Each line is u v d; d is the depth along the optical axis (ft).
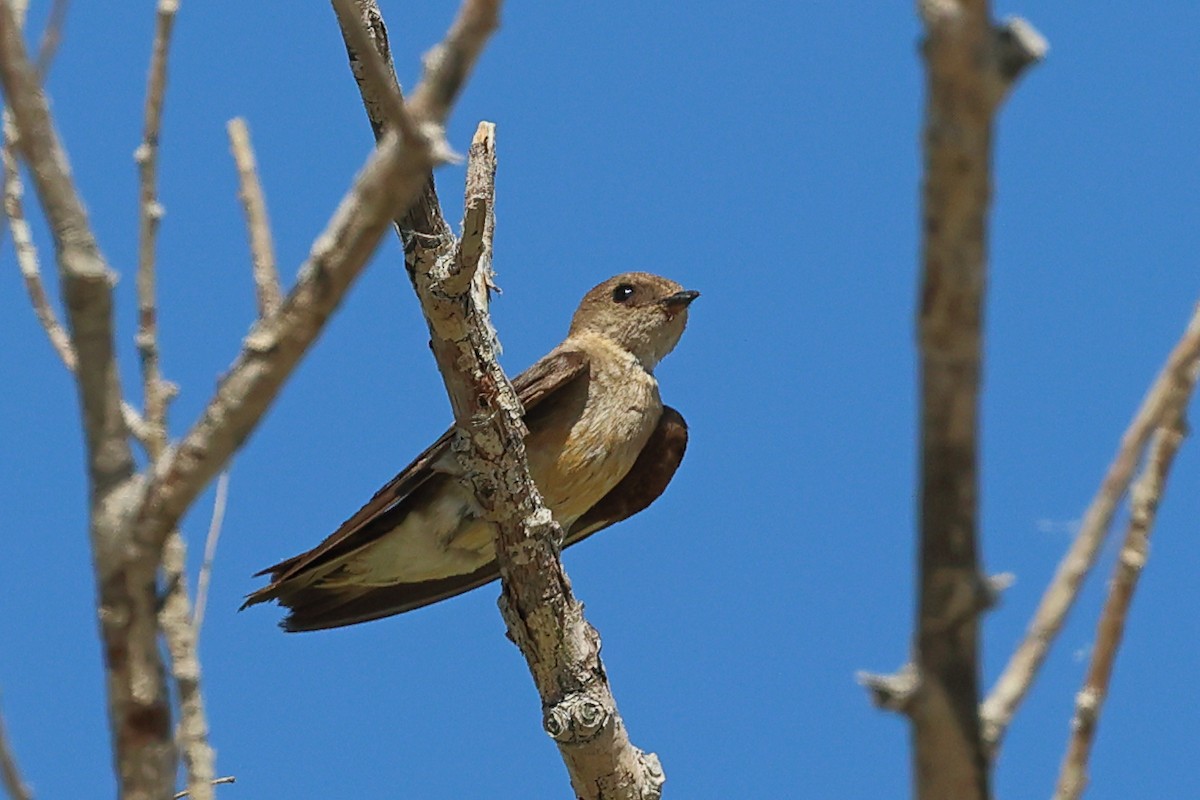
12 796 22.94
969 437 17.54
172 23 30.55
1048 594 22.16
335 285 21.25
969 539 18.01
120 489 22.57
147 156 30.12
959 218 16.33
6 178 28.66
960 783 18.79
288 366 21.68
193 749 28.02
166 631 28.35
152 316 29.50
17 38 22.17
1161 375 22.44
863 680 18.93
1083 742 23.12
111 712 22.67
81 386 22.53
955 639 18.44
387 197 20.63
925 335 17.13
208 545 30.19
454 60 20.06
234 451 22.08
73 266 22.18
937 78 15.92
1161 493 23.48
